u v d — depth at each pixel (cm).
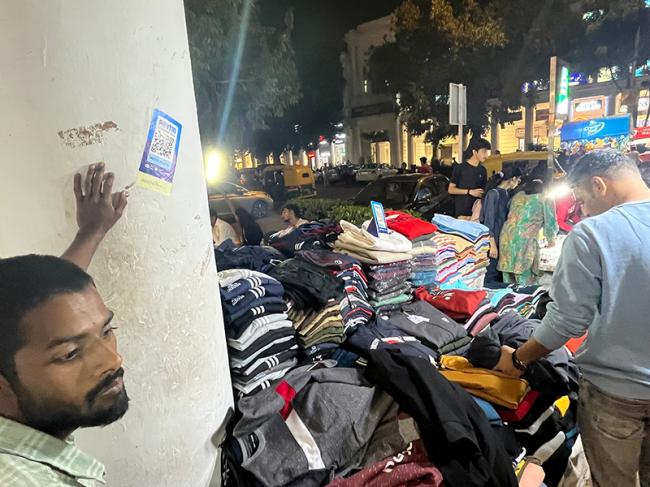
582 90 2189
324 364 207
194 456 155
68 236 122
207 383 158
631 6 1277
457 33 1373
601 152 182
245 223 550
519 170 923
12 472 73
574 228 174
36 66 113
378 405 174
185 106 145
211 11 635
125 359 134
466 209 499
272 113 827
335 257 247
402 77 1600
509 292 300
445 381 174
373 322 241
